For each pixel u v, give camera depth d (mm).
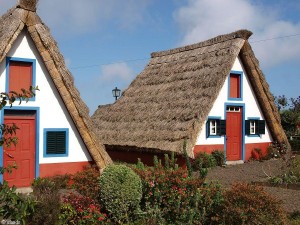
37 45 11945
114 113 21531
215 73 17766
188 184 9188
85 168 12508
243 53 18891
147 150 17266
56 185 9938
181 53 21609
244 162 19062
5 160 11641
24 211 4746
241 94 19234
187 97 17969
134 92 21953
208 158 17156
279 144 20344
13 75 11836
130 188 8859
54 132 12422
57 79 12156
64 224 7895
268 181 13781
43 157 12234
